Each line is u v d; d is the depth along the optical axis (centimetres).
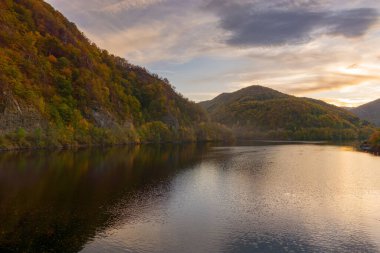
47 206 4062
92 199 4444
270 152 12862
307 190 5325
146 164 8125
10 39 13350
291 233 3366
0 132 10044
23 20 16325
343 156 11388
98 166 7400
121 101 18962
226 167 7900
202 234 3288
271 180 6153
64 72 15138
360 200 4731
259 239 3198
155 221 3631
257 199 4678
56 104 13212
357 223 3716
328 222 3731
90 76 16850
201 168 7631
